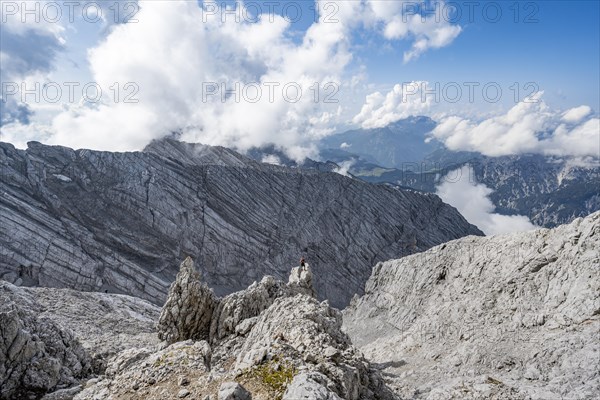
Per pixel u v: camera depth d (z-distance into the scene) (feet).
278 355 61.05
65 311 181.88
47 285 418.10
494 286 196.65
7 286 176.86
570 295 153.69
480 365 138.31
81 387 76.59
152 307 262.06
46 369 79.41
